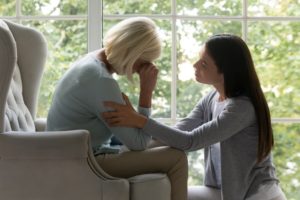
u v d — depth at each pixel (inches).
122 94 90.3
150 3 135.0
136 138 89.0
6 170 86.1
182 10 135.3
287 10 137.0
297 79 139.3
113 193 84.3
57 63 137.8
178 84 135.9
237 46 96.3
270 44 137.4
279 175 140.7
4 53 85.2
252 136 96.9
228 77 96.2
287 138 139.9
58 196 85.4
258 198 96.9
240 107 94.3
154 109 135.6
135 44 88.5
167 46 134.6
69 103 91.0
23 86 115.6
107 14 134.9
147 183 85.9
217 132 92.7
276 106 140.4
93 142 91.7
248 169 96.3
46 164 85.2
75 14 137.1
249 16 136.1
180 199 90.3
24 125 106.1
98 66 90.0
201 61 99.0
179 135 91.2
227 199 96.3
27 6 136.5
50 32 136.9
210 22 135.0
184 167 90.0
